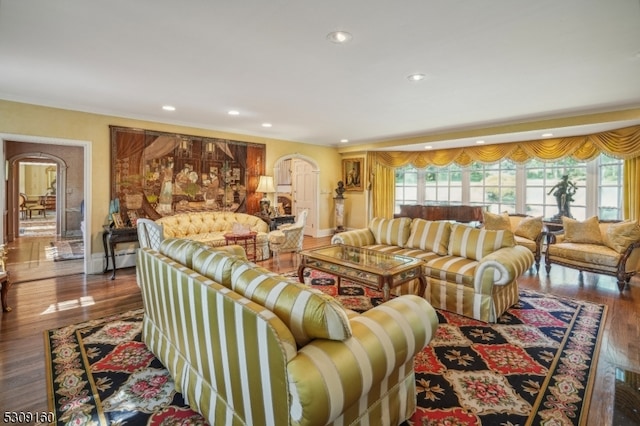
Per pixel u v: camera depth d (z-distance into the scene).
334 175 8.27
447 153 7.02
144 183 5.14
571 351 2.51
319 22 2.20
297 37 2.41
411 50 2.62
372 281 3.00
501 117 4.89
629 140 4.71
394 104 4.20
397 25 2.23
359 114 4.77
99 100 4.13
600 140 5.07
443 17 2.13
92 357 2.40
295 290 1.43
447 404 1.91
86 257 4.65
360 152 7.89
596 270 4.18
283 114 4.81
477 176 6.99
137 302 3.54
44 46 2.57
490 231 3.66
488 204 6.86
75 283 4.20
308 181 8.13
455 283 3.30
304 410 1.16
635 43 2.47
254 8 2.03
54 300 3.58
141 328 2.89
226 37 2.42
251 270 1.68
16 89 3.70
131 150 5.00
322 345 1.33
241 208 6.35
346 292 3.95
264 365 1.29
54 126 4.34
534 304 3.54
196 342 1.76
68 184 8.34
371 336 1.45
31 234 8.40
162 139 5.31
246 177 6.41
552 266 5.37
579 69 2.99
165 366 2.22
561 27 2.24
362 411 1.47
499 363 2.35
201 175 5.78
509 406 1.89
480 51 2.63
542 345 2.62
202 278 1.70
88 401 1.92
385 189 7.94
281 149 7.00
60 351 2.48
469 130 5.71
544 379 2.15
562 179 5.74
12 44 2.54
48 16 2.13
